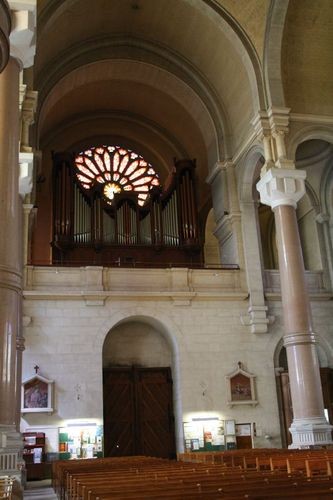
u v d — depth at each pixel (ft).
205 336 67.51
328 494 14.17
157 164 92.12
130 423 68.28
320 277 75.36
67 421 61.41
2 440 25.94
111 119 90.79
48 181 87.04
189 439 63.98
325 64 67.92
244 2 64.64
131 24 73.97
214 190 78.43
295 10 64.54
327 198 77.92
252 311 68.49
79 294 64.85
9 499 21.91
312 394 54.85
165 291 67.56
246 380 66.80
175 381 67.87
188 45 75.00
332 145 76.07
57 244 72.54
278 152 62.80
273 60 65.16
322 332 71.87
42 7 60.44
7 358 26.50
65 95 81.05
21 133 54.90
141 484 20.29
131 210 77.30
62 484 36.29
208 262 89.10
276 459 33.30
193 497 15.53
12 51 31.73
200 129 81.41
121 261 74.54
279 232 60.59
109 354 69.82
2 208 28.25
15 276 27.66
